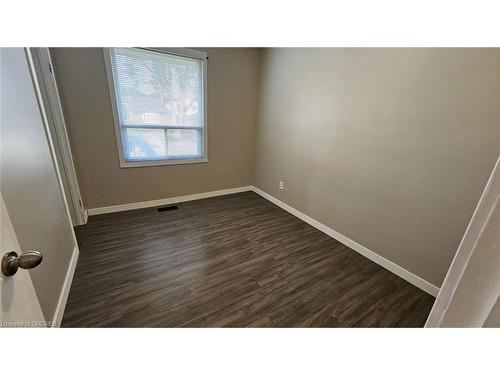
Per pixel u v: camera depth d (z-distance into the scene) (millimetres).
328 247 2348
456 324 458
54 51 2102
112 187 2756
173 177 3156
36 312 688
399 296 1724
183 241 2311
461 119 1462
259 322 1450
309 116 2631
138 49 2443
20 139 1134
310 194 2777
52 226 1449
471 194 1479
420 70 1613
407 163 1788
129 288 1668
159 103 2766
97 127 2480
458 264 487
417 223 1781
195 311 1506
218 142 3373
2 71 1035
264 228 2676
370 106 1987
